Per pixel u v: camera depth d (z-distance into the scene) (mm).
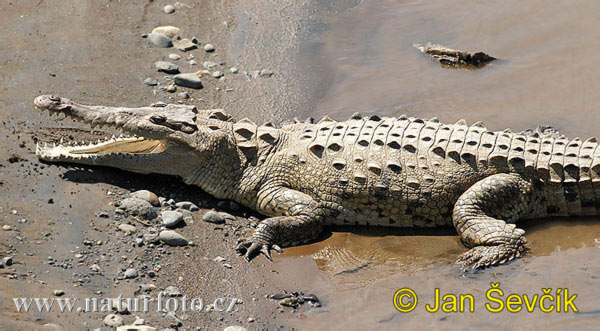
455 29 23625
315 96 20438
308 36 23250
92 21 21875
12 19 21172
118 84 19297
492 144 15695
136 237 14484
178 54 21359
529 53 22312
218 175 16047
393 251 15188
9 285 12508
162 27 22219
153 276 13727
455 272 14602
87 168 16094
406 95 20469
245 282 14031
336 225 15984
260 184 15898
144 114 15719
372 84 20984
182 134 15609
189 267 14141
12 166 15570
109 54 20531
